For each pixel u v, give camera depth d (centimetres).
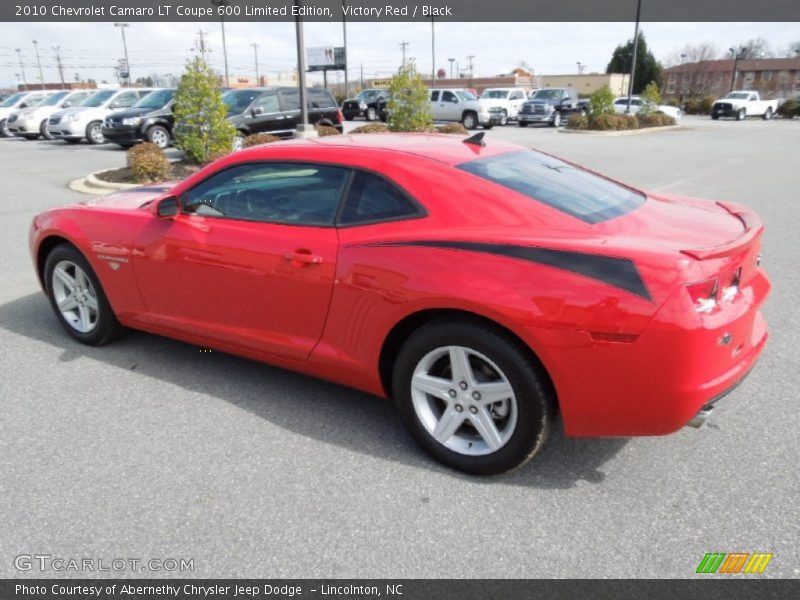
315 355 343
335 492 294
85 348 460
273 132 1644
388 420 360
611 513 277
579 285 261
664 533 263
